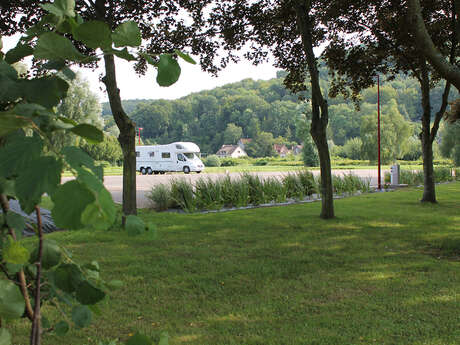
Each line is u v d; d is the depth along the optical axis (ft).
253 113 461.78
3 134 1.71
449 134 144.97
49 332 2.77
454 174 106.52
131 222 2.22
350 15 41.19
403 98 416.05
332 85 47.16
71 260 2.62
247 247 24.67
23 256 2.09
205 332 12.61
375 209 42.80
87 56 2.06
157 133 471.21
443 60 22.16
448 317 13.67
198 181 48.19
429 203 47.83
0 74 2.13
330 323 13.20
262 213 40.68
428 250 23.85
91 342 11.87
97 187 1.57
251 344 11.71
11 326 12.60
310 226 32.22
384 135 218.18
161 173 125.49
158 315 14.05
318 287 17.04
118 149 171.63
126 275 18.54
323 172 36.29
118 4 33.37
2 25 31.83
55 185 1.53
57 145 1.68
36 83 2.11
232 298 15.75
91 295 2.46
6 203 2.26
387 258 21.91
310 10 38.50
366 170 149.38
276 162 259.60
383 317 13.71
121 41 2.01
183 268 19.90
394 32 40.14
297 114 213.46
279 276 18.69
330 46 44.16
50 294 2.58
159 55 2.14
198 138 466.29
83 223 1.52
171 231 29.84
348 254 22.80
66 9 2.19
